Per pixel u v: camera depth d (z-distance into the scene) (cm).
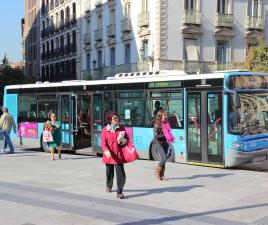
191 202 935
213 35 3862
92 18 4800
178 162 1515
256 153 1405
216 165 1402
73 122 1870
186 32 3725
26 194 1014
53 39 6306
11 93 2183
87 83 1817
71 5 5475
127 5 4081
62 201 944
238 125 1370
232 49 3966
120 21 4194
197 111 1455
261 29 4103
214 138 1407
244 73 1403
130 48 4056
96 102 1781
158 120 1168
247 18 4038
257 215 830
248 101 1403
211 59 3850
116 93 1711
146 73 1755
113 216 825
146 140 1605
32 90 2069
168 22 3666
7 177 1242
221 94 1388
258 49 2841
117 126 971
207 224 775
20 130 2130
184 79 1490
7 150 2031
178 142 1510
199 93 1448
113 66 4225
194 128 1462
